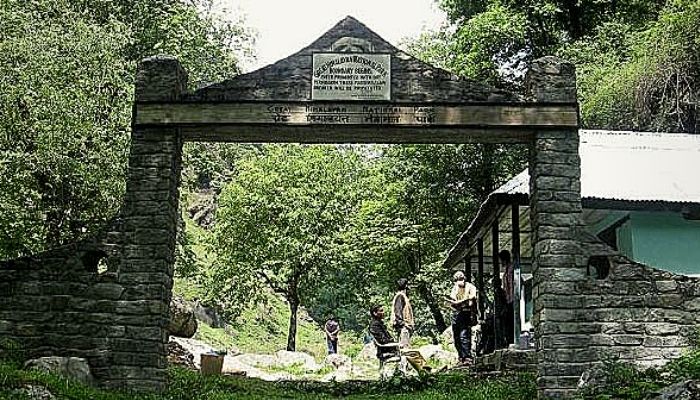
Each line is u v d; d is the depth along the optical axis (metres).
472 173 30.44
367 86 11.06
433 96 11.04
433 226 30.31
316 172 32.59
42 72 15.95
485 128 10.93
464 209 29.83
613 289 10.49
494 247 17.62
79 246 10.73
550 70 11.07
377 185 32.88
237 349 33.78
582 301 10.45
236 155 31.94
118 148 17.55
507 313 16.77
